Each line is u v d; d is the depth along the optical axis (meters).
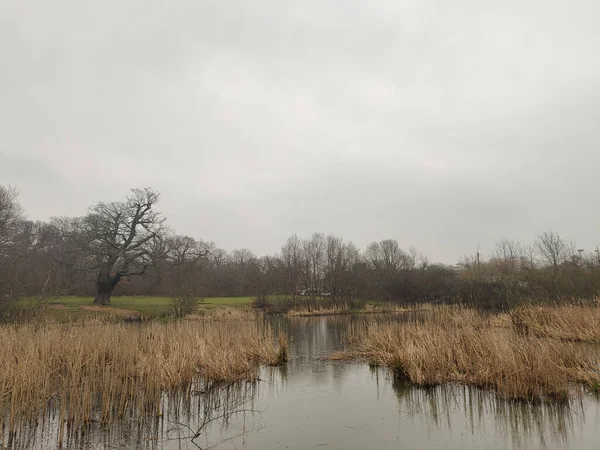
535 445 7.45
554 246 35.00
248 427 8.58
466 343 13.88
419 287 46.19
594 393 10.24
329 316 38.56
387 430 8.34
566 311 19.47
